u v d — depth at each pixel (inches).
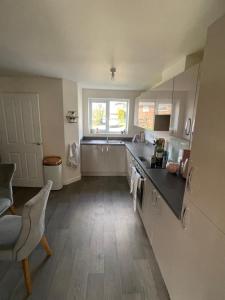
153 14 46.0
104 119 190.9
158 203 68.4
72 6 43.3
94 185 154.6
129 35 58.4
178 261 50.3
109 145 171.2
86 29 54.8
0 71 112.5
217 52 32.0
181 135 68.1
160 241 66.9
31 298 59.1
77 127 153.7
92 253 78.7
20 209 114.7
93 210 114.5
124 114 191.2
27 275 59.8
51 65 96.7
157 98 100.9
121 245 83.8
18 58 85.0
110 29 54.7
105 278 66.9
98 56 80.2
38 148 139.6
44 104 134.2
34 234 60.9
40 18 49.1
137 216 108.0
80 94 169.9
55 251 79.5
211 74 33.9
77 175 163.6
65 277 66.8
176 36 58.7
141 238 88.7
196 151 39.5
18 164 142.4
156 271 70.1
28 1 41.5
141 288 63.2
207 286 36.3
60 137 141.6
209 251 35.2
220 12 44.7
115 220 103.7
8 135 136.2
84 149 170.7
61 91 133.2
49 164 135.9
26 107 131.9
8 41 64.6
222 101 30.8
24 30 56.1
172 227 54.7
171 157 105.6
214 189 33.2
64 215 108.4
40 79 129.7
